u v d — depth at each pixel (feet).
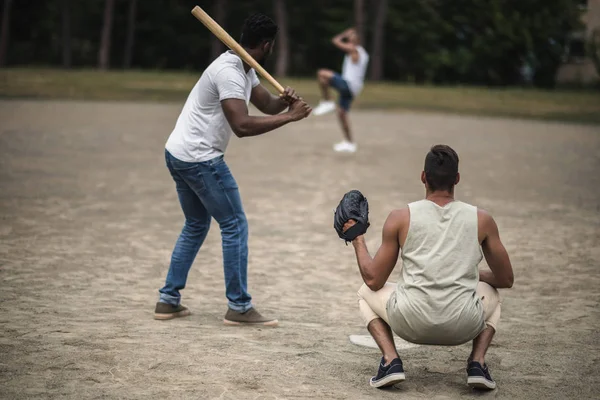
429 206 15.48
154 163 48.29
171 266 20.21
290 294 22.94
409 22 180.96
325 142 62.59
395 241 15.42
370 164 50.34
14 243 27.66
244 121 18.80
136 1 194.18
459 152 57.52
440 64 177.68
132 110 84.17
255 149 57.36
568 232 31.99
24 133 60.85
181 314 20.44
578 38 168.14
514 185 43.34
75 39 206.39
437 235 15.31
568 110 99.04
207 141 19.40
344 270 25.82
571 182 44.86
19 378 15.49
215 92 19.20
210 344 18.16
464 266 15.21
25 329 18.62
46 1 195.42
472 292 15.30
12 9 195.72
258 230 31.32
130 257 26.45
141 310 20.80
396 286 15.85
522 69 176.35
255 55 19.53
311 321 20.43
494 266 15.66
